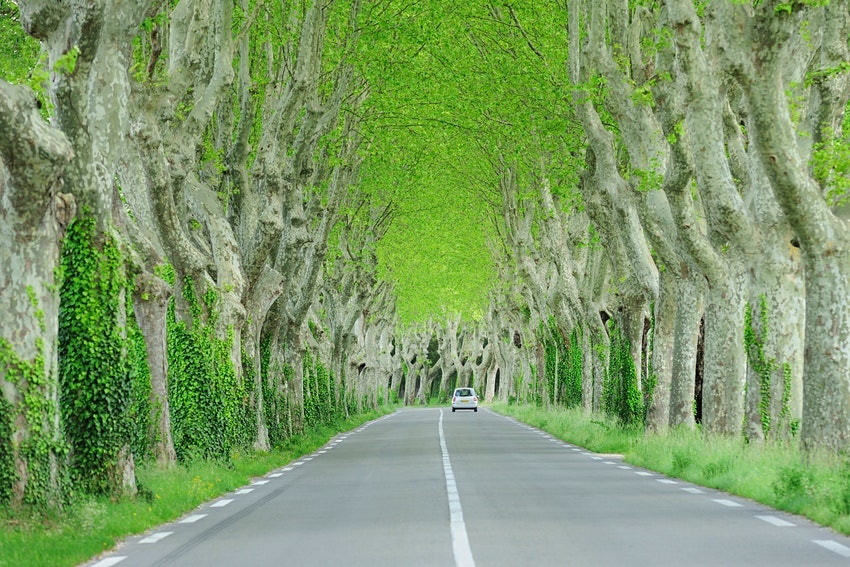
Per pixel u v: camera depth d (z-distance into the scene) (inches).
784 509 1223.5
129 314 1755.7
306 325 3932.1
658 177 2201.0
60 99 1252.5
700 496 1406.3
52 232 1149.7
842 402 1572.3
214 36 2071.9
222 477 1737.2
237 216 2615.7
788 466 1422.2
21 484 1108.5
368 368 7485.2
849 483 1147.3
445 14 3056.1
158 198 1950.1
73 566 870.4
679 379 2568.9
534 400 6697.8
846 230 1585.9
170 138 2058.3
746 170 2162.9
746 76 1515.7
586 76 2470.5
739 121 2416.3
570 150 2999.5
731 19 1510.8
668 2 1804.9
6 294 1125.7
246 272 2578.7
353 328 6013.8
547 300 4911.4
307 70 2455.7
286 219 2962.6
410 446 2940.5
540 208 4259.4
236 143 2468.0
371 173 4072.3
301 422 3754.9
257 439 2726.4
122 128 1314.0
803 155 1761.8
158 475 1637.6
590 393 4603.8
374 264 5315.0
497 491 1488.7
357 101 3179.1
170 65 1866.4
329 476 1889.8
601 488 1537.9
